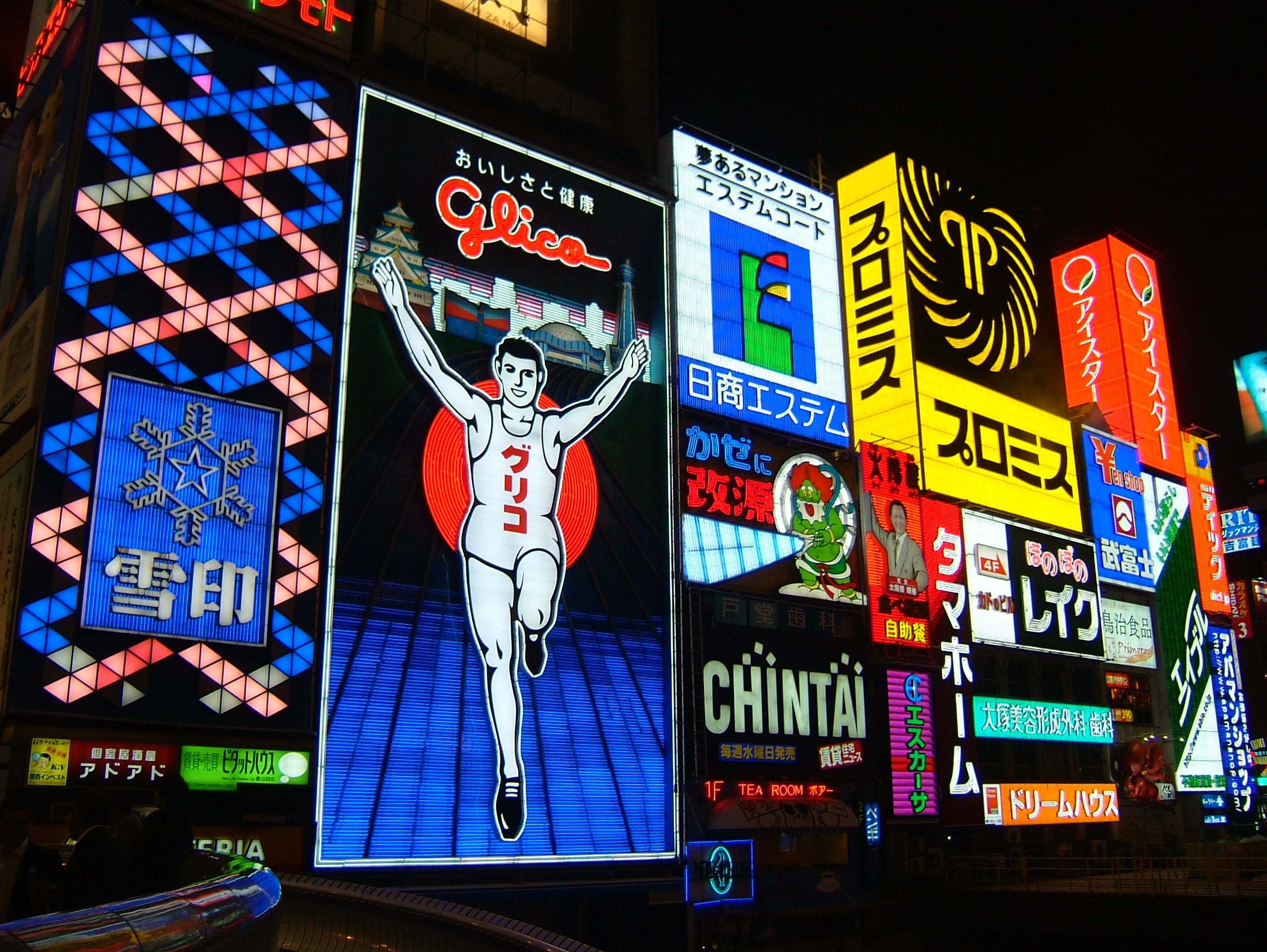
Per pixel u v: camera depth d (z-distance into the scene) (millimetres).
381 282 33750
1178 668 60531
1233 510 88312
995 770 48781
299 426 30781
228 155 31312
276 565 29422
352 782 29656
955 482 51750
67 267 27656
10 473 27641
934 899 43125
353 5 35562
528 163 38656
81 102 28953
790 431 44625
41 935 3521
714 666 39125
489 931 11453
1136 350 65500
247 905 5184
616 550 36906
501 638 33438
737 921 37719
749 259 45438
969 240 57656
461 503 33719
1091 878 45656
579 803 33781
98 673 25828
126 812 11070
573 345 38062
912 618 46031
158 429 28141
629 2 44844
